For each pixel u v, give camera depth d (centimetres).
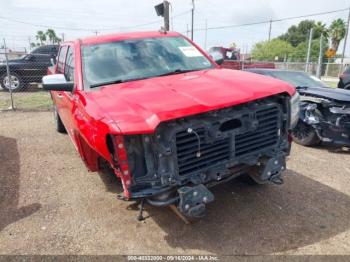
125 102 308
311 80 718
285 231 339
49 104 1101
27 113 975
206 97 305
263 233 337
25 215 388
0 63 1337
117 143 276
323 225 348
